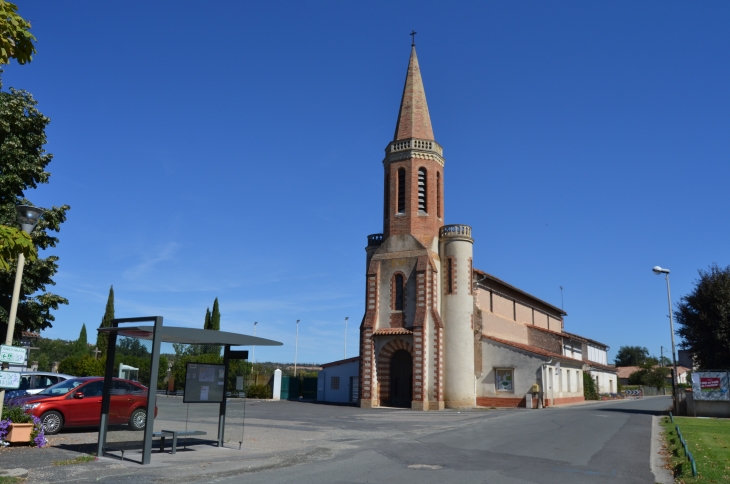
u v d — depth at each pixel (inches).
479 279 1899.6
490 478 516.4
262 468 557.3
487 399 1736.0
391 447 711.1
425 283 1707.7
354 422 1095.0
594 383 2578.7
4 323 1045.2
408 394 1728.6
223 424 707.4
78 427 826.8
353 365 2011.6
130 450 649.6
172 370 823.7
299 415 1269.7
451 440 790.5
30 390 911.7
